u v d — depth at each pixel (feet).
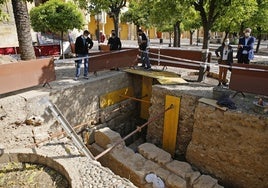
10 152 16.22
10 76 20.18
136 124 34.71
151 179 19.62
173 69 37.40
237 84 23.09
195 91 25.63
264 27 56.54
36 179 14.62
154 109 27.96
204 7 29.32
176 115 25.62
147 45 34.63
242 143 20.29
